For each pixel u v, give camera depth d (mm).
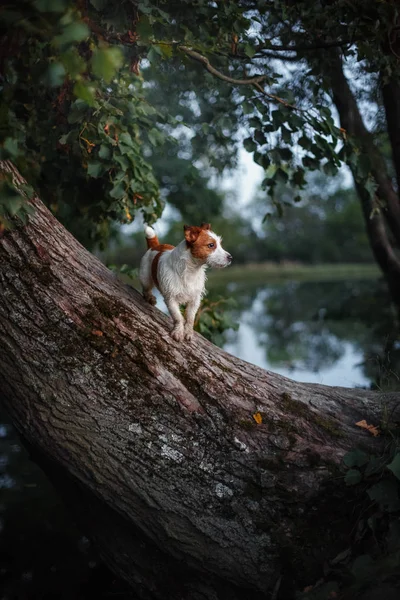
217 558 2898
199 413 2939
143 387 2908
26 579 3717
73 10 2113
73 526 4379
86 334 2889
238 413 2984
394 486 2760
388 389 3779
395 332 9242
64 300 2900
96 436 2854
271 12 4105
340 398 3283
